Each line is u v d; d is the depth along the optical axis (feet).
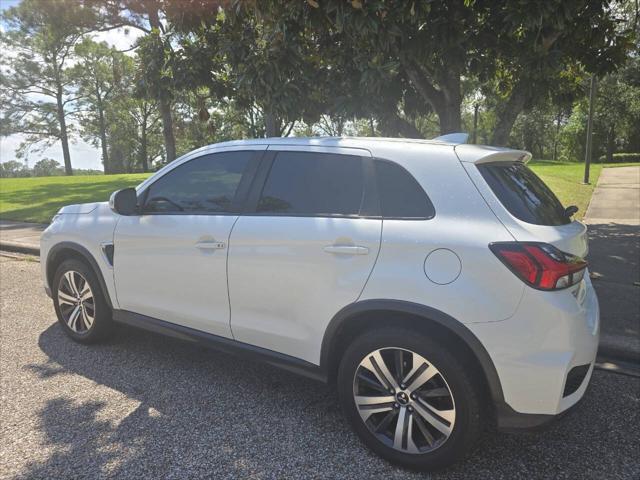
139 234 12.31
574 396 8.23
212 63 24.99
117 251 12.85
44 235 14.78
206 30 23.38
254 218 10.47
